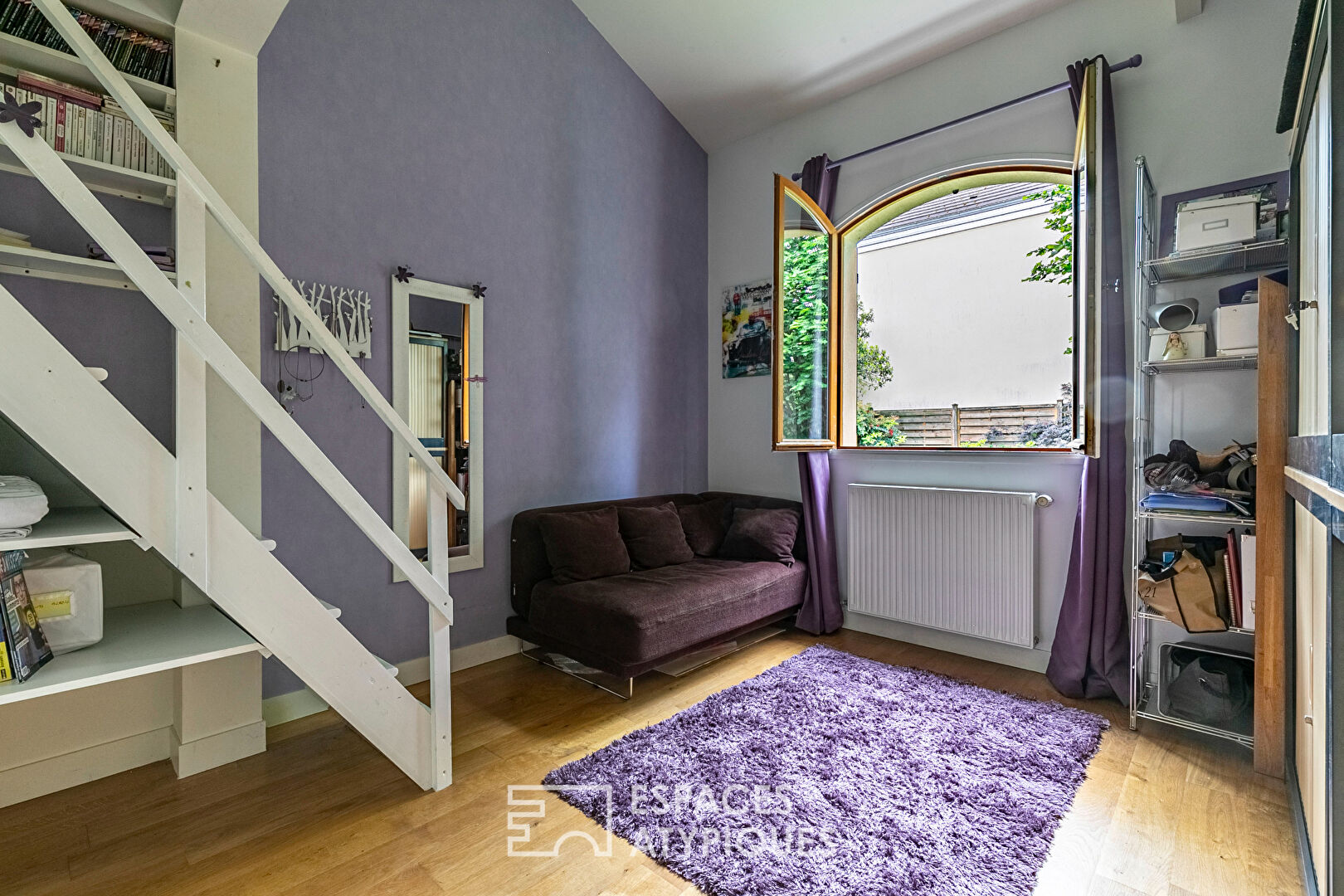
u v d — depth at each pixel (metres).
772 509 3.89
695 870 1.64
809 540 3.74
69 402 1.45
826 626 3.72
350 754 2.28
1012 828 1.82
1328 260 1.25
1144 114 2.79
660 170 4.28
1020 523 3.10
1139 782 2.09
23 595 1.56
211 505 1.65
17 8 1.83
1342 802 1.21
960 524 3.30
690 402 4.49
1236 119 2.57
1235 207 2.32
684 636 2.90
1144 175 2.55
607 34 3.85
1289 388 2.08
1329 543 1.23
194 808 1.94
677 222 4.40
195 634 1.84
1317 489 1.30
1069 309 3.29
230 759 2.22
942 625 3.37
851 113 3.84
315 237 2.61
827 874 1.63
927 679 2.95
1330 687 1.25
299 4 2.56
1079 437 2.66
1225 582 2.33
